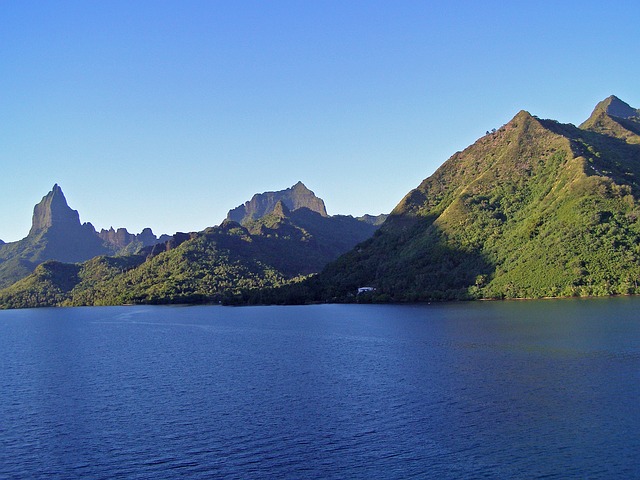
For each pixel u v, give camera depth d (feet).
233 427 218.59
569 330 425.28
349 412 230.89
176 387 290.15
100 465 188.96
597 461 177.37
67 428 227.61
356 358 356.59
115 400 268.21
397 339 435.94
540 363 308.81
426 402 240.94
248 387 282.36
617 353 327.67
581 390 250.37
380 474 173.68
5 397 286.05
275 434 208.95
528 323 479.00
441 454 185.88
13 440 215.72
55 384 315.37
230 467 182.39
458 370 300.81
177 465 185.78
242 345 447.01
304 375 306.76
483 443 193.57
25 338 596.29
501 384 265.95
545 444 190.90
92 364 382.63
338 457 186.50
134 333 597.52
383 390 264.11
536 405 231.09
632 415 215.10
